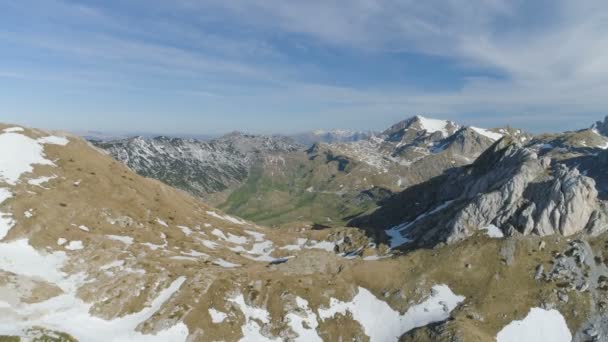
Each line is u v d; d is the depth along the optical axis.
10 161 152.25
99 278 107.88
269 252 175.75
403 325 113.06
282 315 109.38
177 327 96.69
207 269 122.38
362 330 112.00
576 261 128.62
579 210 141.88
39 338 75.44
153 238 149.75
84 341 81.56
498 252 136.25
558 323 110.62
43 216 127.44
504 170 177.38
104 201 157.12
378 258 159.50
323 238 194.25
